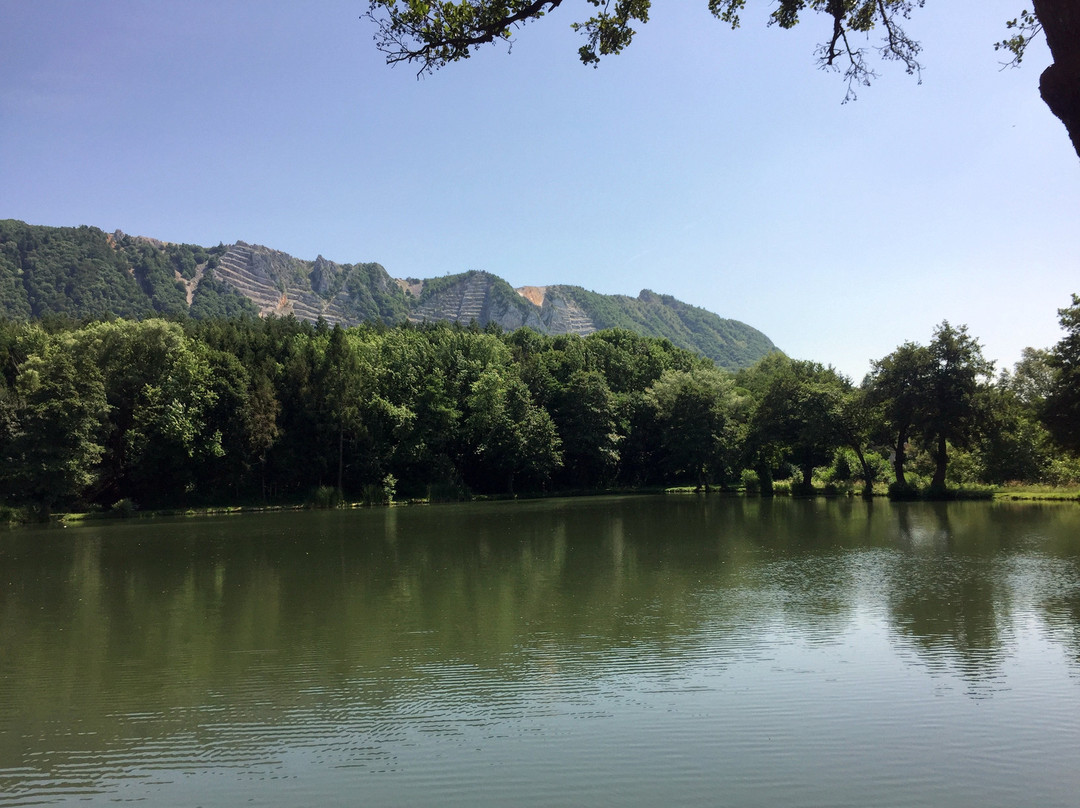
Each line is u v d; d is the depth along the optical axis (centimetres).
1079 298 5078
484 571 2561
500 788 921
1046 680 1301
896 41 961
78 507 5681
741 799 888
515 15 873
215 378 6372
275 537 3888
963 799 885
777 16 999
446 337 8738
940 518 4341
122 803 902
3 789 948
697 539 3462
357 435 7062
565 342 10700
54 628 1836
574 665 1423
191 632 1752
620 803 880
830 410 6681
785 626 1708
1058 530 3575
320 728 1128
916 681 1305
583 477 8600
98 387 5506
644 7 1034
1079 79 538
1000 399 5825
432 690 1292
